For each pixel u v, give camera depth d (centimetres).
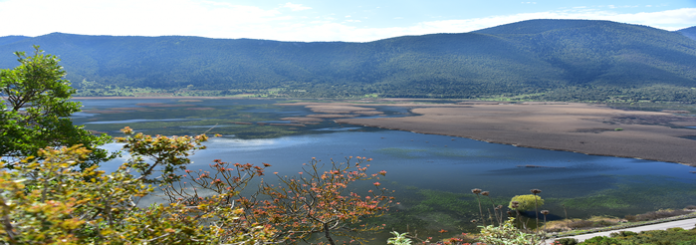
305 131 7712
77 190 511
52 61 1959
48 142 1780
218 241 648
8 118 1742
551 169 4416
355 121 9462
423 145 6047
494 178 3934
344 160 4738
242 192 2803
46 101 1919
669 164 4834
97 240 508
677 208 3067
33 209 405
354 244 2016
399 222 2558
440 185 3591
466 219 2667
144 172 612
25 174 483
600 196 3325
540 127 8244
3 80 1800
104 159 1880
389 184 3572
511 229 962
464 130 7762
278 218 870
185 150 638
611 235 2366
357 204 905
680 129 8031
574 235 2412
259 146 5772
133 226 541
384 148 5719
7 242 415
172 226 582
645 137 6875
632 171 4375
